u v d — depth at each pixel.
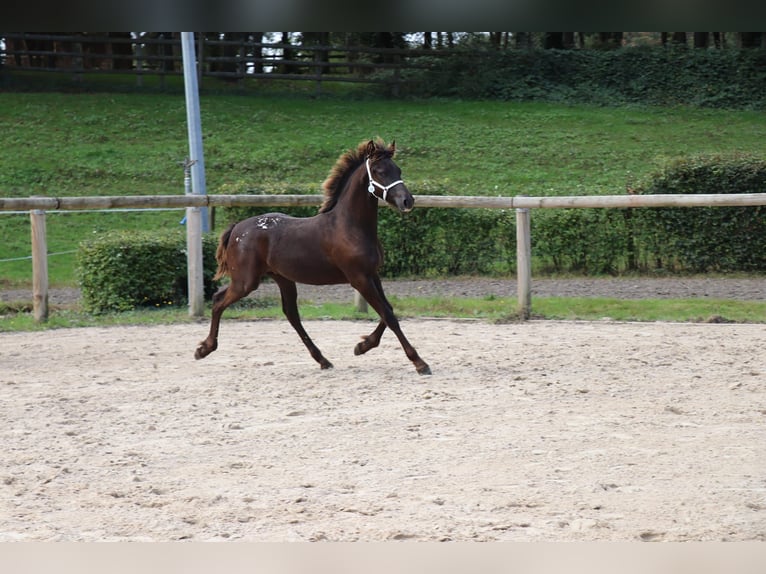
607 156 24.55
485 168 23.67
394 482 5.14
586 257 15.70
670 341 9.58
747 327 10.46
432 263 15.71
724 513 4.59
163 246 12.13
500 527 4.43
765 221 15.22
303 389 7.60
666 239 15.52
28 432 6.27
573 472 5.27
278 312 11.76
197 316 11.45
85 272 11.98
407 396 7.30
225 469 5.42
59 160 23.33
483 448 5.79
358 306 11.74
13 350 9.45
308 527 4.46
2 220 20.25
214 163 23.48
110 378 8.06
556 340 9.73
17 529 4.46
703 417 6.52
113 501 4.86
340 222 7.96
